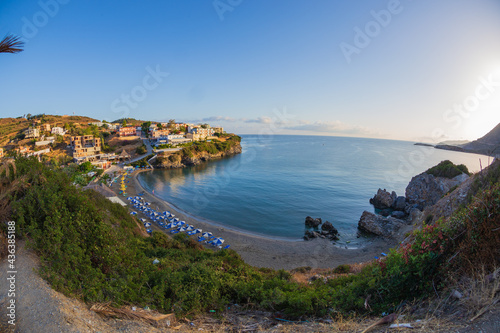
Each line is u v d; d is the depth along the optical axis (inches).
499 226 159.3
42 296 147.9
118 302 176.6
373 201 1862.7
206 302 234.2
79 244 211.5
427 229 201.6
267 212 1696.6
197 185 2514.8
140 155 3890.3
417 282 184.9
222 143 4894.2
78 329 131.4
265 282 297.4
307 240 1249.4
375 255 1044.5
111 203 759.7
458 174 1505.9
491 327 110.9
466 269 163.8
